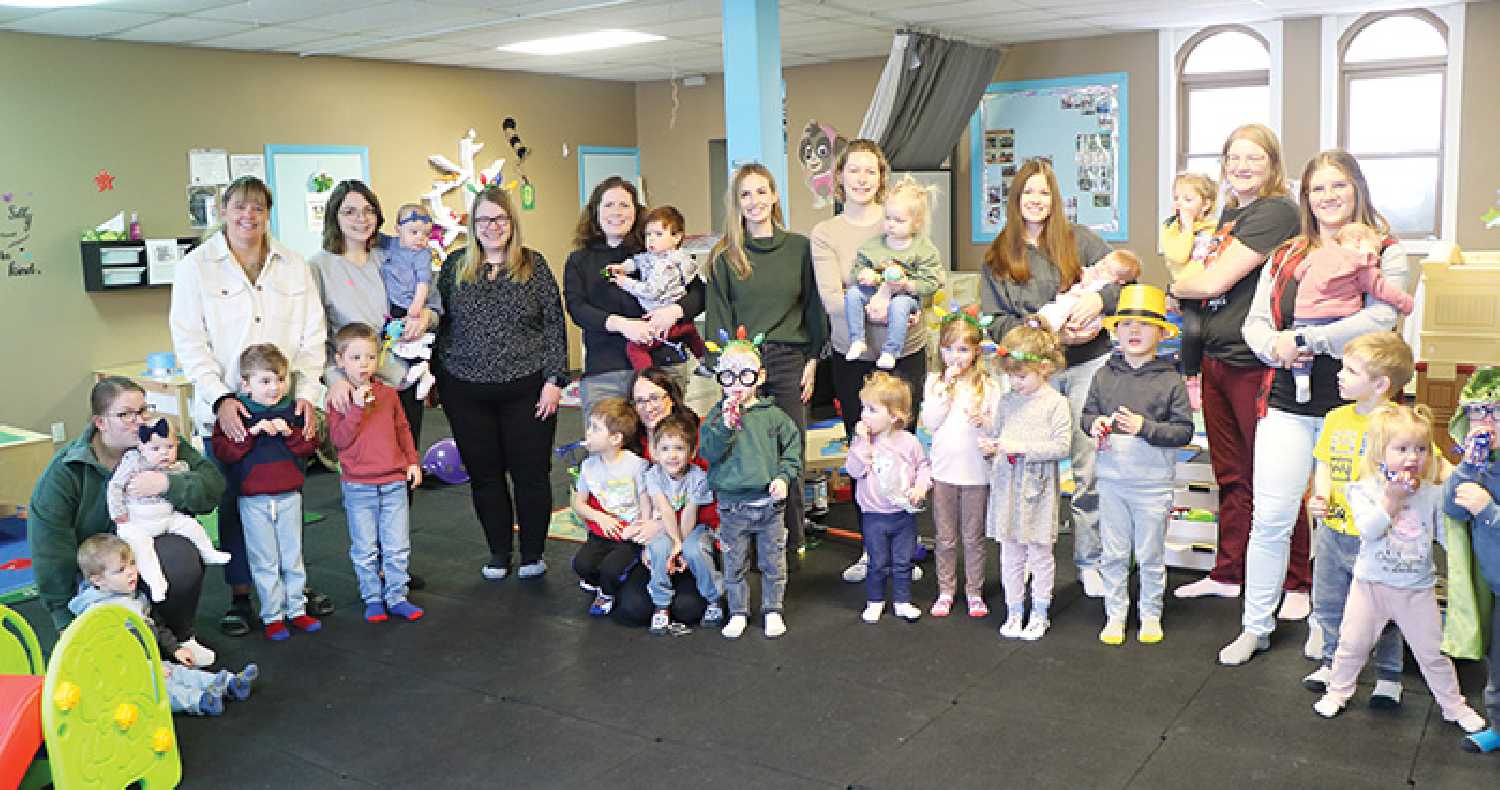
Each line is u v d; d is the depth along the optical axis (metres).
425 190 9.40
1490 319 4.28
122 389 3.65
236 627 4.27
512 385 4.62
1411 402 5.56
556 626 4.28
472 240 4.56
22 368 7.12
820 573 4.75
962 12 7.43
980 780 3.00
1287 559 3.78
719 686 3.67
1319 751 3.07
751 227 4.51
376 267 4.57
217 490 3.94
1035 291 4.17
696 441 4.18
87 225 7.33
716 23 7.54
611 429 4.23
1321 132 8.25
